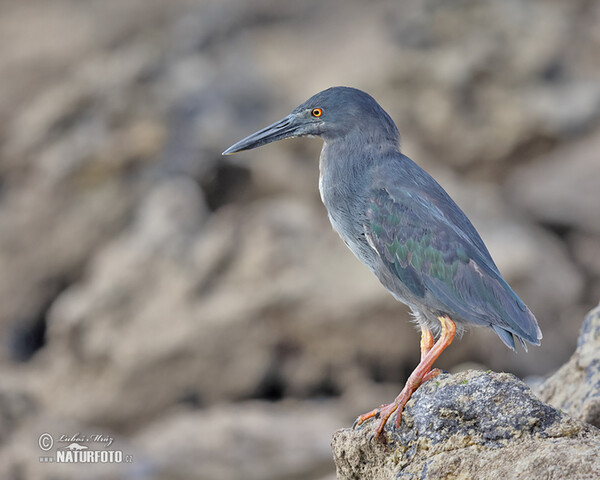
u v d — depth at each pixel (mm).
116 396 17094
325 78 23844
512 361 16906
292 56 25344
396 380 16844
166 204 19391
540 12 23500
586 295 19203
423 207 7184
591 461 5273
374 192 7391
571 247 20328
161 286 17750
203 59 25125
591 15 24094
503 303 6895
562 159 21797
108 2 29641
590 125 22203
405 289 7223
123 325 17500
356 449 6270
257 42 25891
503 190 21797
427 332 7375
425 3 23516
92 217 21734
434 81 22438
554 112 22062
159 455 13977
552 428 5715
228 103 23125
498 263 17375
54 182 22250
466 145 22156
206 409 16906
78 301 18453
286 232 17641
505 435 5746
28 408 13383
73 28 28938
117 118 22766
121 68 24531
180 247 18172
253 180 21469
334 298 16734
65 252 21641
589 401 7043
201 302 17312
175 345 17078
